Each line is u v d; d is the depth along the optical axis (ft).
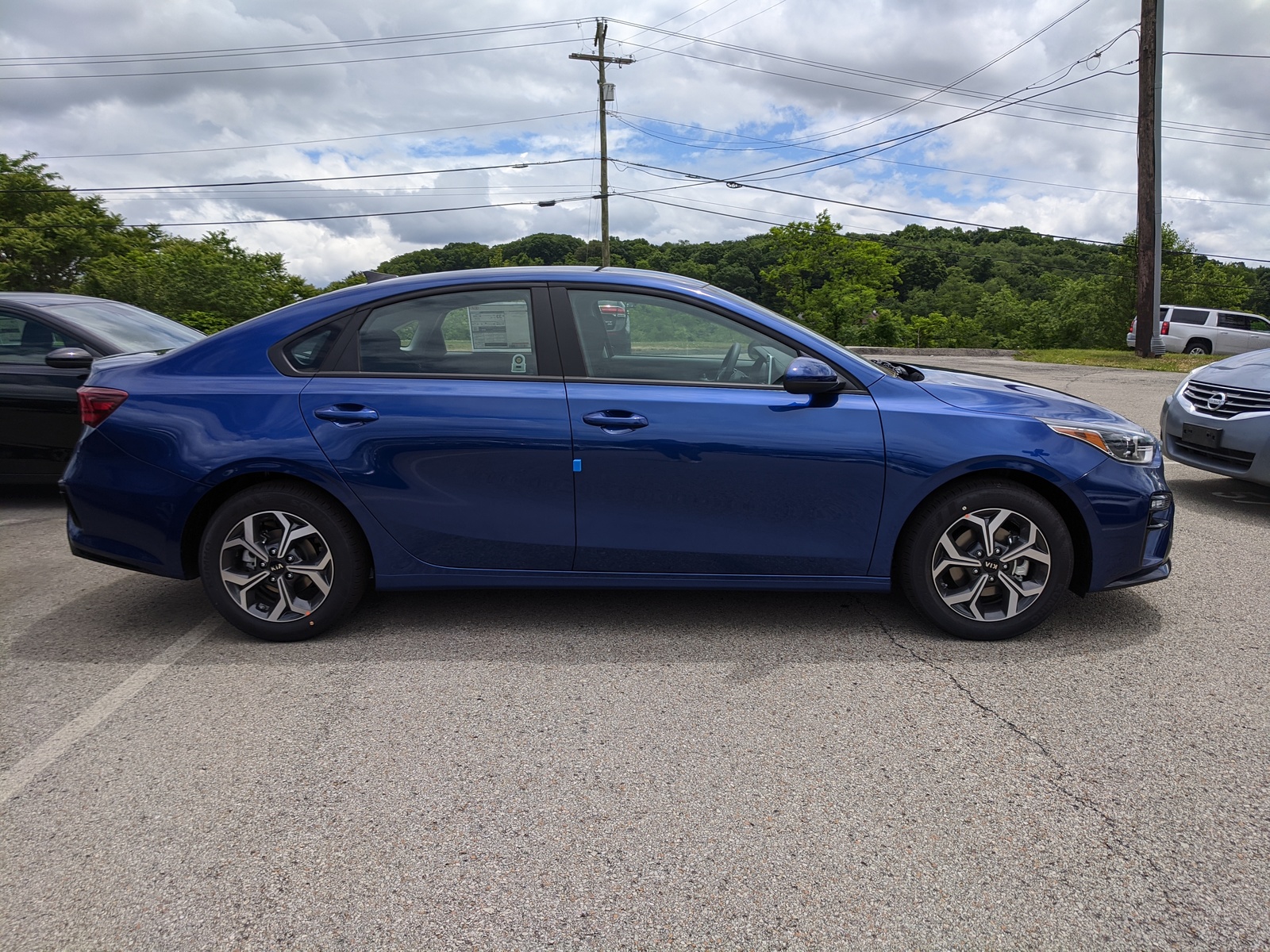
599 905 6.17
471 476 10.84
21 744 8.63
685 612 12.32
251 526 10.98
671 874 6.51
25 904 6.22
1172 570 14.26
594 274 11.29
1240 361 19.38
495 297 11.15
